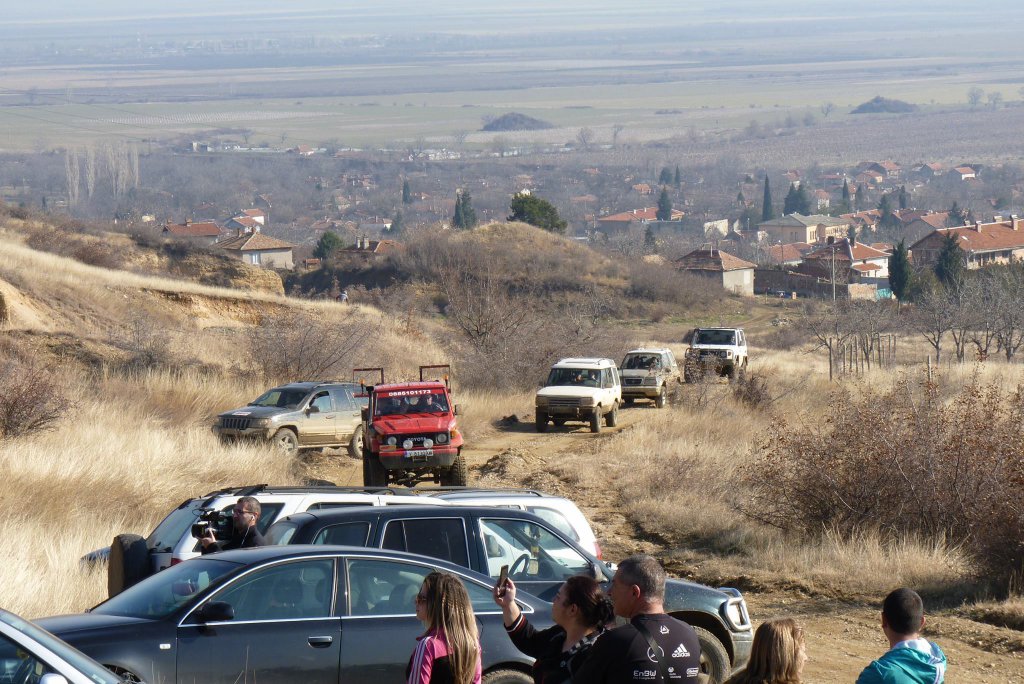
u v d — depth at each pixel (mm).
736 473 34500
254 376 57375
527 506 18953
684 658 9875
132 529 28250
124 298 73875
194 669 12406
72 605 20828
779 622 10031
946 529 26672
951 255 193000
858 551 26375
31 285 65312
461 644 10516
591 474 39000
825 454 29312
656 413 58531
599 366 54500
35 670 9852
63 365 52875
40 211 119875
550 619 14227
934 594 23516
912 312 103812
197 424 46719
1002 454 26312
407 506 16156
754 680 9922
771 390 59938
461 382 64625
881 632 20859
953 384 58594
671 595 15930
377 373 60281
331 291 172250
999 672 18312
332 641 12922
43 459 32281
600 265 182250
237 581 12992
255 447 40250
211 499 20328
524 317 71875
